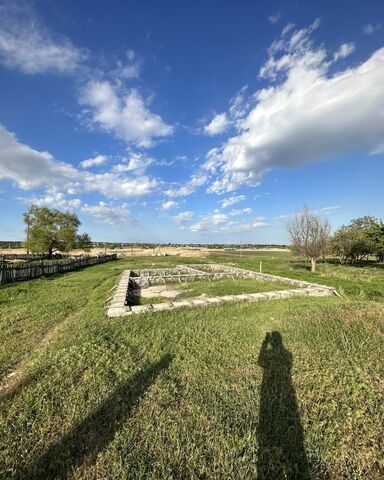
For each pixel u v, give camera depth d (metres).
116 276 15.96
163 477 2.17
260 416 2.93
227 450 2.45
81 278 15.48
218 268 20.92
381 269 23.98
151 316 6.84
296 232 21.61
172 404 3.13
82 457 2.40
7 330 6.00
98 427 2.76
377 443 2.54
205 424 2.78
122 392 3.35
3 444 2.57
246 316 6.96
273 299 9.25
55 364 4.11
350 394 3.30
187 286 13.27
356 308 7.40
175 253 53.25
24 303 8.91
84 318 6.82
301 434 2.66
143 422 2.82
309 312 7.12
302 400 3.19
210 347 4.82
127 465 2.29
